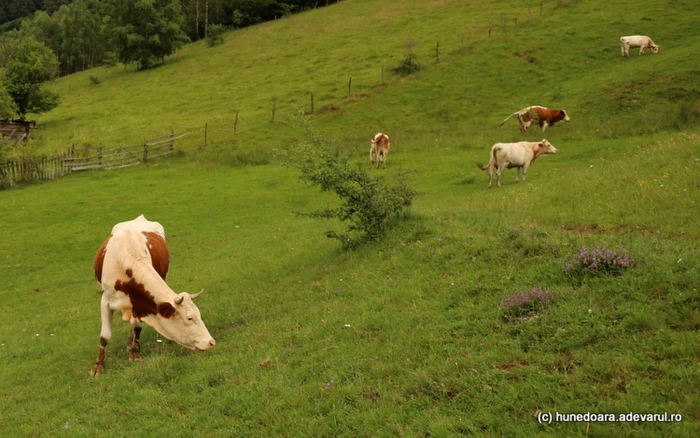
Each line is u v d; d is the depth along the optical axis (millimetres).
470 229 11461
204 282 14703
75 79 80250
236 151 35625
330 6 85125
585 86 39312
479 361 6727
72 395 8562
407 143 33312
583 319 7031
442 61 48344
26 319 14445
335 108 42844
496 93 42062
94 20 106812
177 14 75938
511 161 20562
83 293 16109
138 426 7039
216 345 9305
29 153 33250
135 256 9312
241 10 92375
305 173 13422
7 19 175125
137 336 9664
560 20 53375
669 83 36281
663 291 7176
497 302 8141
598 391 5793
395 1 77750
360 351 7715
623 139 27000
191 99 53719
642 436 5074
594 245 9000
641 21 49844
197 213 24312
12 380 9945
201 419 6906
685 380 5633
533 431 5438
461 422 5766
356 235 14797
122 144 40656
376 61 53125
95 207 26094
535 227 10852
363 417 6207
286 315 9961
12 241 21922
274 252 16438
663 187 13148
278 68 58875
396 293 9414
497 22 57031
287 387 7156
